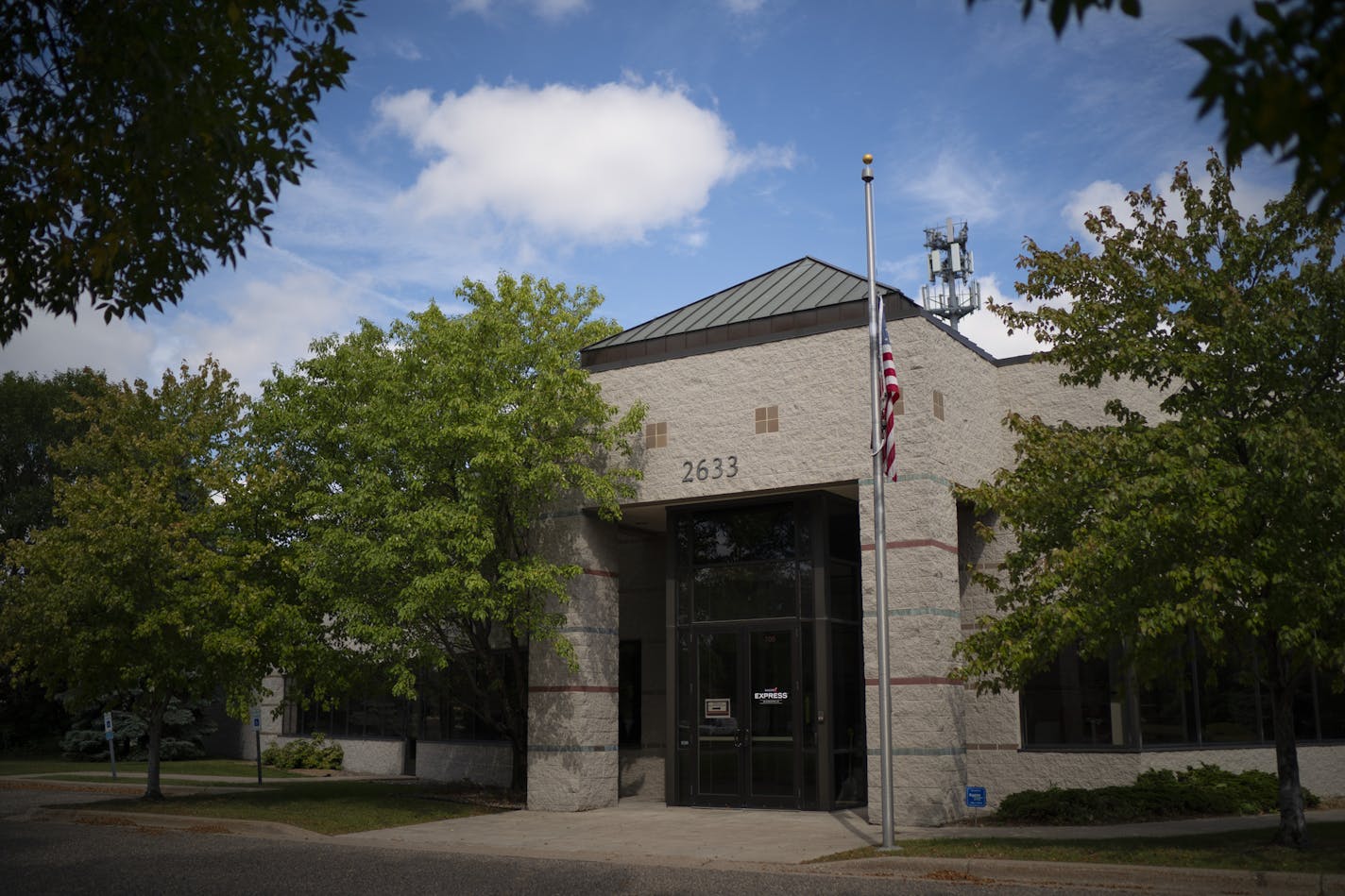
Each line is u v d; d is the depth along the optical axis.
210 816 18.58
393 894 11.23
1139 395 19.61
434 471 18.91
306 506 20.78
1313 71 4.41
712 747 19.97
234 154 9.94
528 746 20.38
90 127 9.70
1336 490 11.07
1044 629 12.52
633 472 19.72
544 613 19.52
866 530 17.98
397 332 20.67
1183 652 14.32
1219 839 13.16
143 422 23.73
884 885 11.67
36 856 14.48
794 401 18.97
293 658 20.77
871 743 17.38
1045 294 14.30
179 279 10.91
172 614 19.61
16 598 21.25
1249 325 12.39
